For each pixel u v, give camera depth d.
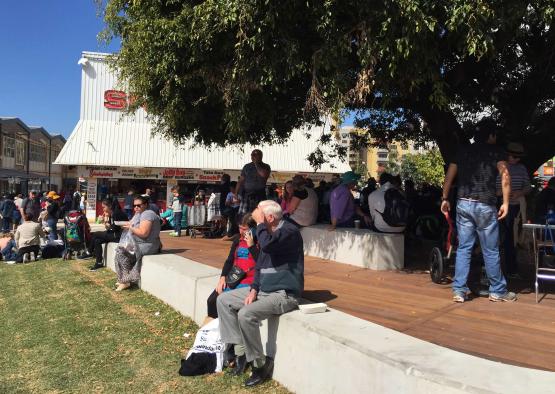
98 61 30.75
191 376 4.50
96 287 8.30
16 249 12.30
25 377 4.58
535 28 7.30
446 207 5.51
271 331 4.34
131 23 6.81
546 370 3.21
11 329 6.07
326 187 12.16
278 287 4.27
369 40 5.01
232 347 4.65
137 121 31.36
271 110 7.27
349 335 3.57
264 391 4.11
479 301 5.07
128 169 29.70
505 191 4.81
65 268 10.60
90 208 28.91
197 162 30.84
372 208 7.30
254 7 5.10
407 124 14.11
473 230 4.99
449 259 5.96
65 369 4.72
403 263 7.04
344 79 5.42
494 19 4.75
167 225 15.94
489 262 5.02
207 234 12.75
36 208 18.98
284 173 33.50
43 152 61.19
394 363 3.06
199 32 5.54
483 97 10.34
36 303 7.36
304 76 7.21
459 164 5.04
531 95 9.78
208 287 5.71
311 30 5.64
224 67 6.04
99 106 30.62
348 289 5.68
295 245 4.34
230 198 11.58
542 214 6.68
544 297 5.24
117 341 5.47
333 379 3.57
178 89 6.72
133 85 7.15
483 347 3.67
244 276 4.93
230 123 6.48
